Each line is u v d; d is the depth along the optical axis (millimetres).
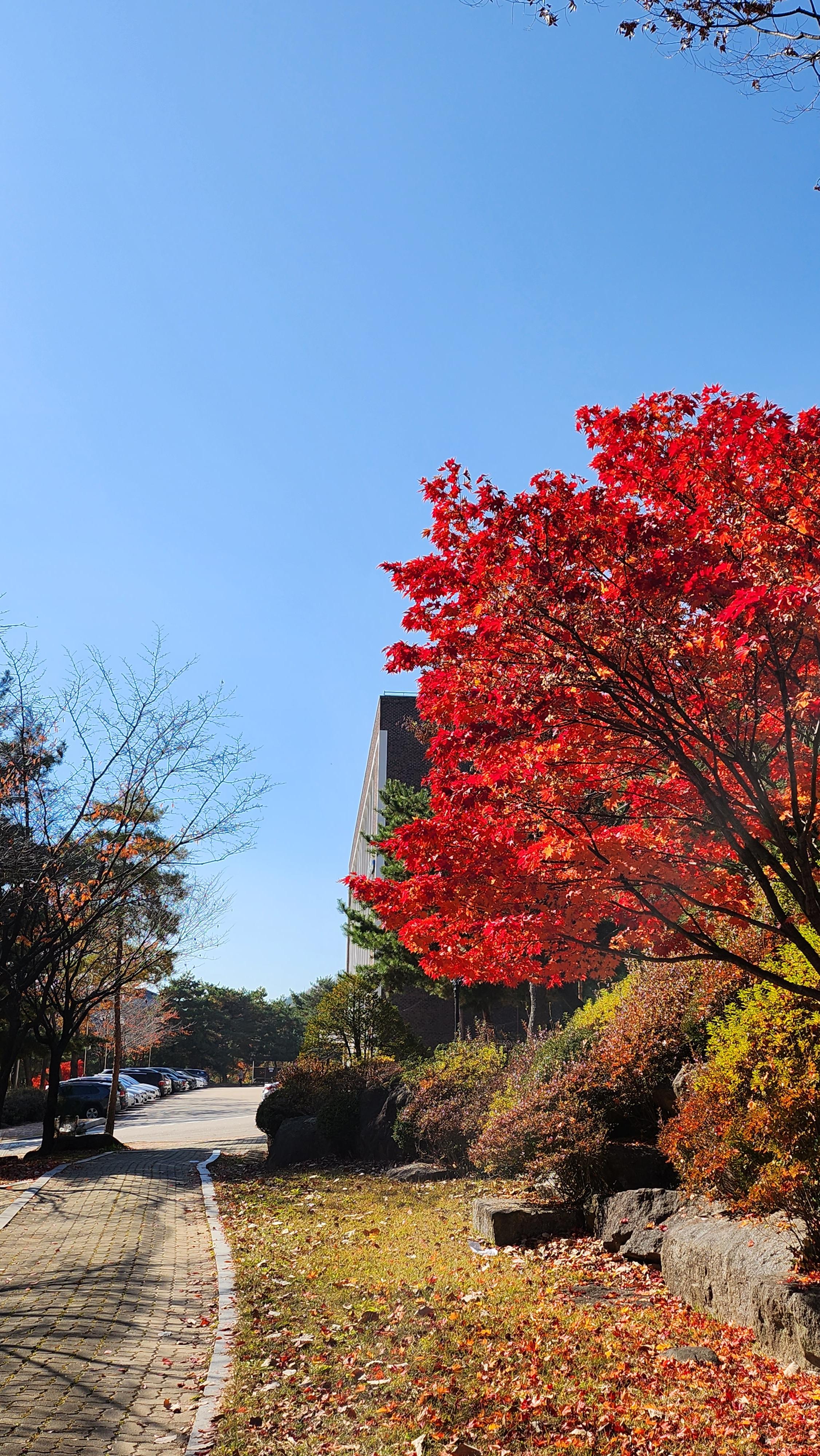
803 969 7676
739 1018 8953
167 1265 9625
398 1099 17266
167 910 22156
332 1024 22266
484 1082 15523
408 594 5582
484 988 25516
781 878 5570
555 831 6016
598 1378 5887
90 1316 7730
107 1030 42688
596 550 5254
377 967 28141
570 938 6344
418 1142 15867
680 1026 11078
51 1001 21203
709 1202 8352
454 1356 6418
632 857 6035
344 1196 13797
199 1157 19375
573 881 6070
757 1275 6480
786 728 5398
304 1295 8219
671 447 5188
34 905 19297
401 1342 6781
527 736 5605
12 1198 13719
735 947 9836
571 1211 10242
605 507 5254
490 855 5977
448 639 5574
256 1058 83312
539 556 5234
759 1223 7230
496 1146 11602
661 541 5133
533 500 5254
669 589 5090
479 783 6008
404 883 6387
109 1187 14602
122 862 20828
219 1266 9508
